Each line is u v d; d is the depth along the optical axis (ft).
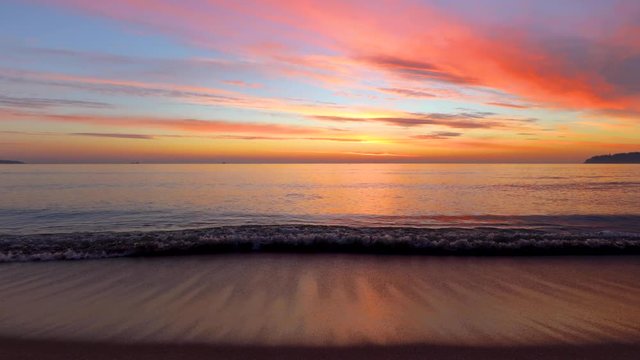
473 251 26.71
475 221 51.93
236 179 175.94
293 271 22.18
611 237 31.17
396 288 19.17
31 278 20.58
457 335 13.61
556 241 28.17
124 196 87.45
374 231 35.22
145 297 17.62
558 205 69.97
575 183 135.54
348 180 168.55
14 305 16.53
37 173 240.94
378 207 69.46
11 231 43.45
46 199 79.36
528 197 85.05
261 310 16.03
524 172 265.13
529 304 16.84
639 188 109.29
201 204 73.20
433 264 23.79
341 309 16.20
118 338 13.25
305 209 66.64
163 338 13.28
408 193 98.58
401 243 27.55
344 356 12.03
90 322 14.65
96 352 12.22
